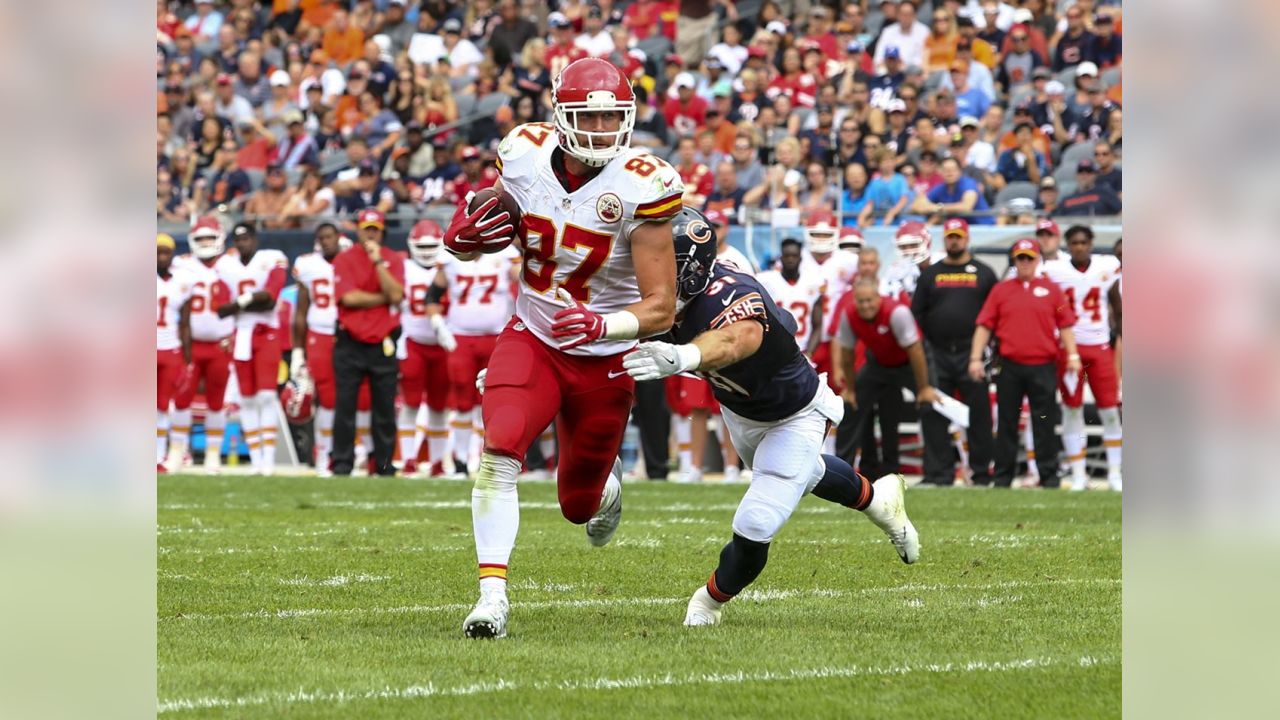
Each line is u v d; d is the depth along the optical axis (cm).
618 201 1542
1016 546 2477
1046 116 5388
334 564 2236
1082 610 1744
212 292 4550
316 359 4519
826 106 5588
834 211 4894
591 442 1650
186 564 2231
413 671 1334
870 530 2769
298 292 4522
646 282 1515
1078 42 5625
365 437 4906
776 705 1191
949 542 2541
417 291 4378
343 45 6919
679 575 2125
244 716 1141
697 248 1537
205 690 1243
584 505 1703
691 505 3394
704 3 6412
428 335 4378
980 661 1398
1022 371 3941
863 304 3853
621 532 2744
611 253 1570
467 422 4419
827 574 2123
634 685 1273
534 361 1608
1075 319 4056
